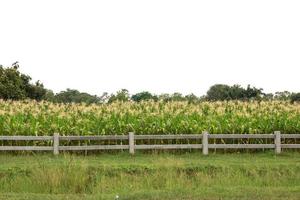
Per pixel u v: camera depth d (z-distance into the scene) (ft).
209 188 60.03
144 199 53.93
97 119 93.97
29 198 55.06
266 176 67.36
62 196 56.49
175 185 63.00
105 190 61.67
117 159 80.07
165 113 96.22
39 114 95.30
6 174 69.41
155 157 82.02
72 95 183.01
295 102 106.52
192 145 85.10
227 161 77.25
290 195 55.31
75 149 84.02
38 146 84.79
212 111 100.42
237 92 185.68
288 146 86.58
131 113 95.25
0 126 91.04
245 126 93.40
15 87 155.74
